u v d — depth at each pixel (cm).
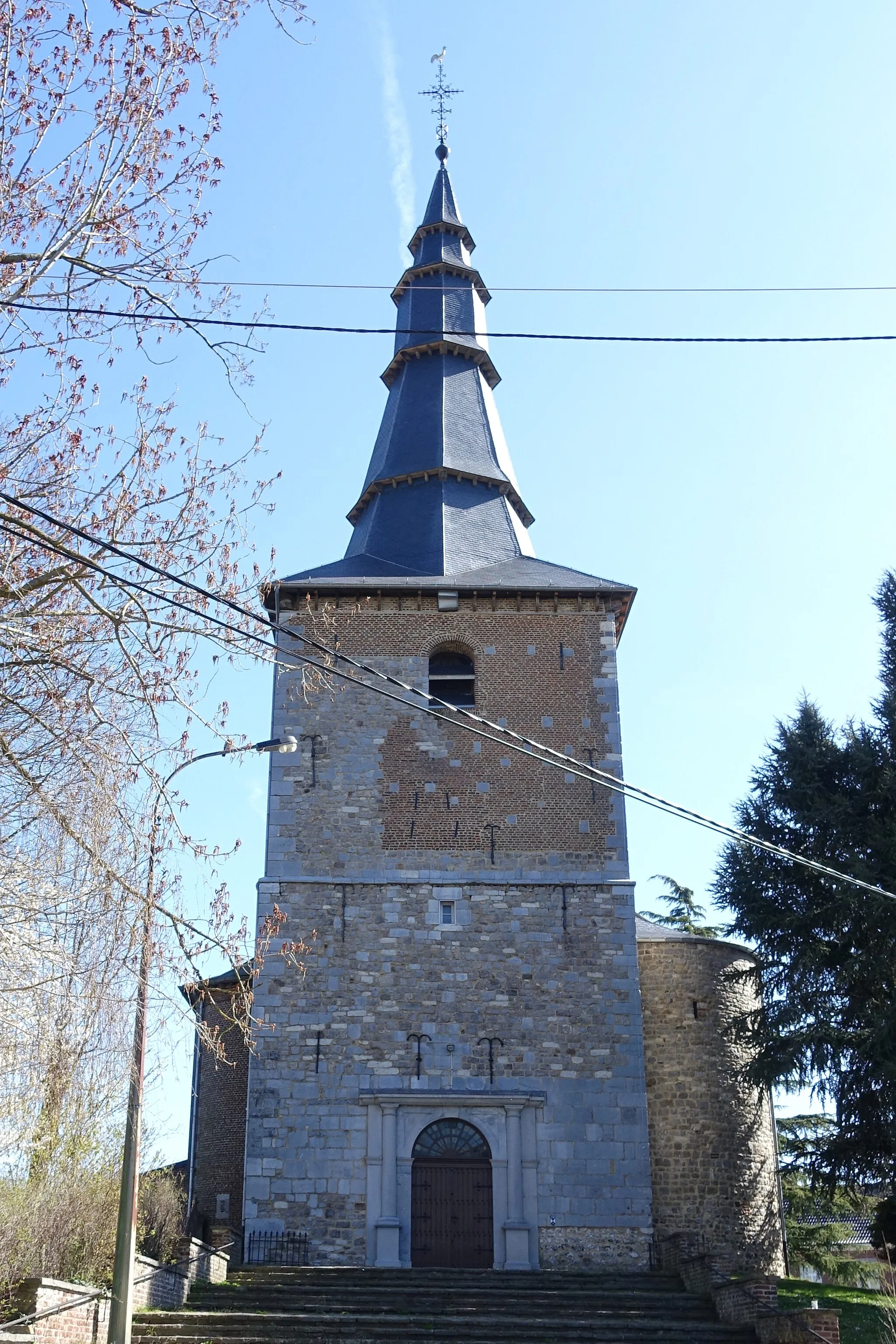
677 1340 1775
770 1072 2341
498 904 2417
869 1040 2238
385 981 2355
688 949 2588
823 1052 2334
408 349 3209
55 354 1159
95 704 1198
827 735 2672
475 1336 1753
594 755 2545
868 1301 2173
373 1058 2306
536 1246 2202
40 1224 1680
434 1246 2208
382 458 3095
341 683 2577
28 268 1140
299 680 2572
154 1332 1691
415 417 3100
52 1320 1391
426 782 2506
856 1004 2414
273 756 2508
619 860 2461
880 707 2669
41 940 1109
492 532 2930
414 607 2653
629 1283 2111
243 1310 1881
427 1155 2266
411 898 2414
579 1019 2347
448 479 2988
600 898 2430
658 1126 2442
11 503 984
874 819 2455
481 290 3391
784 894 2566
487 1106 2278
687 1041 2512
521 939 2395
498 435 3195
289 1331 1730
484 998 2353
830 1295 2230
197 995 2322
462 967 2372
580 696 2595
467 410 3128
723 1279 1952
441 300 3278
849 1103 2384
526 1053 2320
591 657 2630
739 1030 2489
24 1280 1379
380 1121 2262
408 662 2611
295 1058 2297
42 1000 1105
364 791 2494
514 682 2603
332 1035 2316
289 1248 2184
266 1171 2228
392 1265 2169
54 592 1192
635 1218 2228
